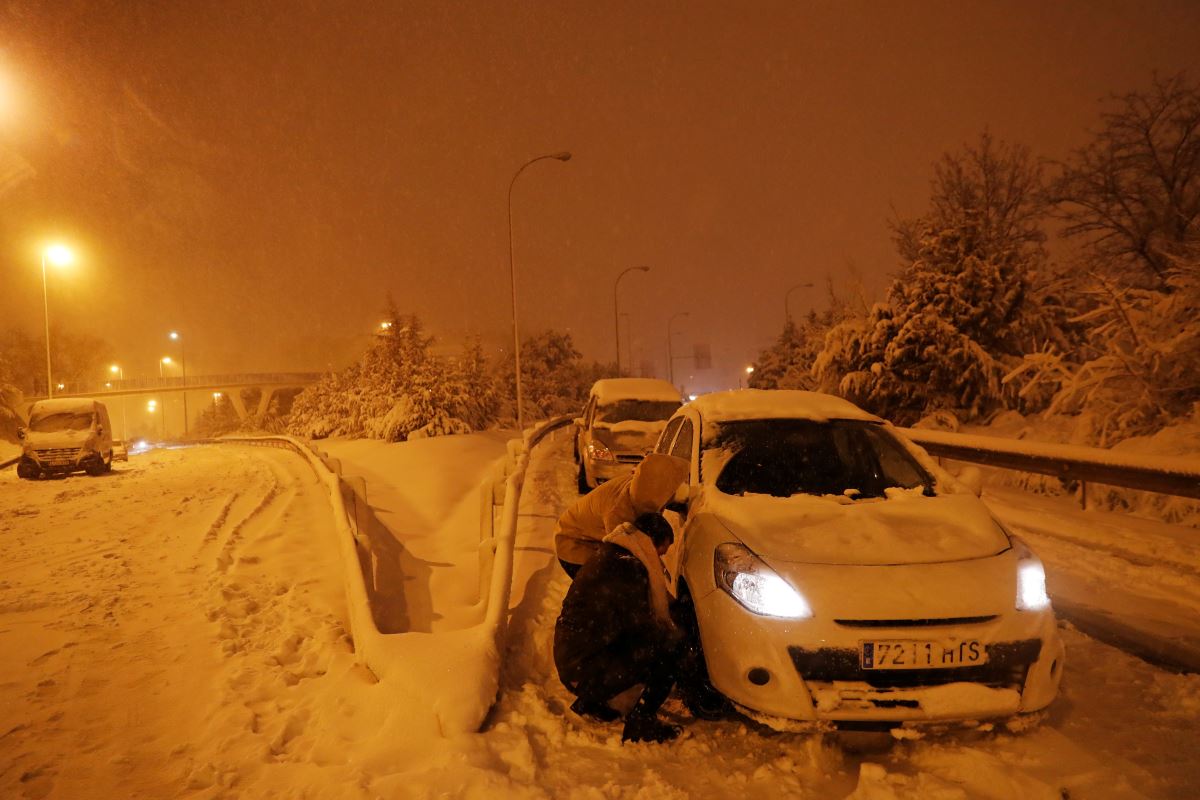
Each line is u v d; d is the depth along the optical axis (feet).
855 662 11.09
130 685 14.79
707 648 12.42
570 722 12.84
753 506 14.03
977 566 11.98
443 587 20.97
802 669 11.23
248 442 118.11
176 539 29.35
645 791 10.43
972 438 31.35
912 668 11.05
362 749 11.63
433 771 10.61
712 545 13.25
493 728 12.21
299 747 12.03
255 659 15.85
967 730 11.73
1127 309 32.89
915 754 11.34
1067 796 9.93
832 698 11.00
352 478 25.91
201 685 14.65
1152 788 10.02
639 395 42.01
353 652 16.12
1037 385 45.96
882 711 10.87
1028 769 10.68
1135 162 58.29
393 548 25.64
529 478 41.27
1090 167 59.82
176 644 16.98
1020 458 28.91
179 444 152.25
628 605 12.74
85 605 20.15
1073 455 25.77
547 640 16.42
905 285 52.19
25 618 19.17
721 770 11.18
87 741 12.45
